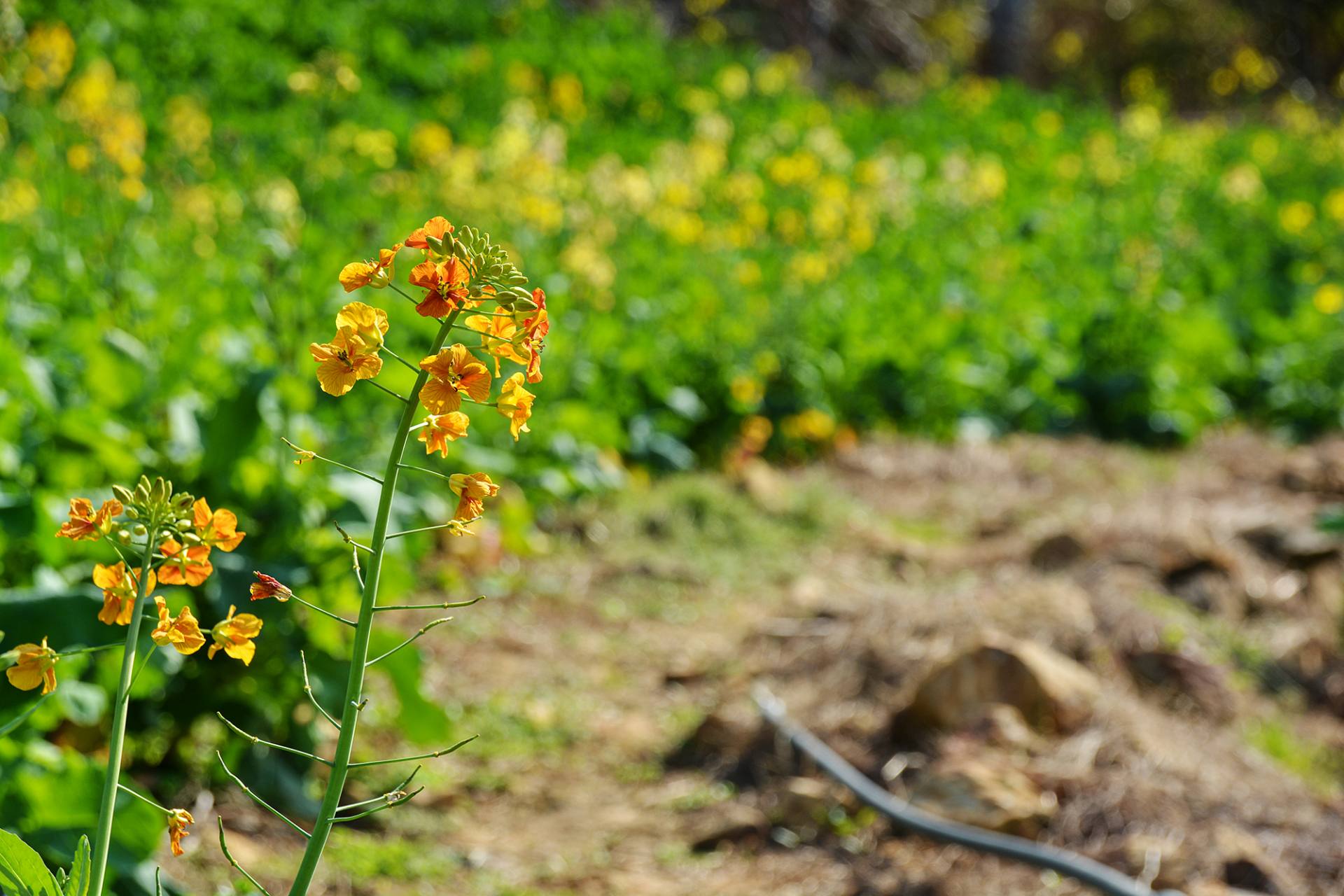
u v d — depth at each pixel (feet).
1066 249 37.14
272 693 11.45
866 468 24.76
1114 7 92.68
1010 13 75.97
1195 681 15.05
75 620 9.09
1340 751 14.84
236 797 11.55
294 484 11.40
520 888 11.20
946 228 36.76
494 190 25.07
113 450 11.20
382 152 28.63
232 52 38.91
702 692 15.48
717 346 24.82
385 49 42.98
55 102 21.81
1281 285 37.27
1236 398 30.86
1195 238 39.14
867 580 19.30
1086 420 28.68
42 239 18.71
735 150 44.75
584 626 17.28
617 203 28.12
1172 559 18.21
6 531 10.14
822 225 31.35
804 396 25.48
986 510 22.94
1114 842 11.62
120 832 8.32
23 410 11.83
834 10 71.20
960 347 28.12
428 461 17.38
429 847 11.69
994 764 12.45
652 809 12.91
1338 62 95.96
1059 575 18.13
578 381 21.94
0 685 8.71
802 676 15.23
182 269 18.56
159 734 11.67
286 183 22.62
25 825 8.14
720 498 21.53
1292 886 11.38
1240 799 12.65
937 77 66.85
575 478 20.51
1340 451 26.81
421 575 17.54
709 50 55.31
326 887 10.67
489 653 16.03
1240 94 89.45
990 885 11.15
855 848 11.97
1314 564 19.20
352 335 4.92
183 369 12.92
